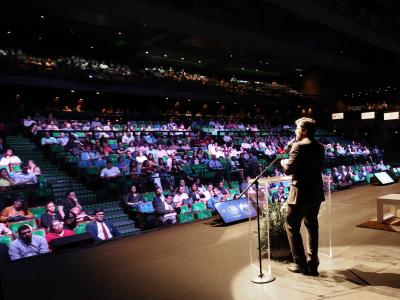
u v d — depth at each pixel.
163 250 4.37
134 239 5.00
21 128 11.59
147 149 11.15
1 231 5.62
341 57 19.59
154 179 8.81
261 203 3.91
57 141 10.73
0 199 6.85
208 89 19.77
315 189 3.22
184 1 12.80
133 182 8.52
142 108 19.47
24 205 6.53
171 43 18.52
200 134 14.68
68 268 3.89
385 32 16.34
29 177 7.71
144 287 3.22
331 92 24.48
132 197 7.90
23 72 13.88
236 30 14.69
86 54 20.30
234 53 21.12
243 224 5.55
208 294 2.98
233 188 9.59
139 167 9.34
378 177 10.43
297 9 13.07
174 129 15.55
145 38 18.23
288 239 3.50
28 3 13.31
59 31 17.44
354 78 23.59
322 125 24.31
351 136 23.03
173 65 23.66
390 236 4.46
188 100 20.17
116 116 15.16
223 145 13.39
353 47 20.05
